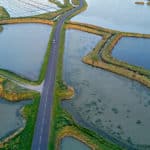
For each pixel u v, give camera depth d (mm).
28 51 102938
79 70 91250
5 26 123875
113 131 66250
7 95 74750
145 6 169875
